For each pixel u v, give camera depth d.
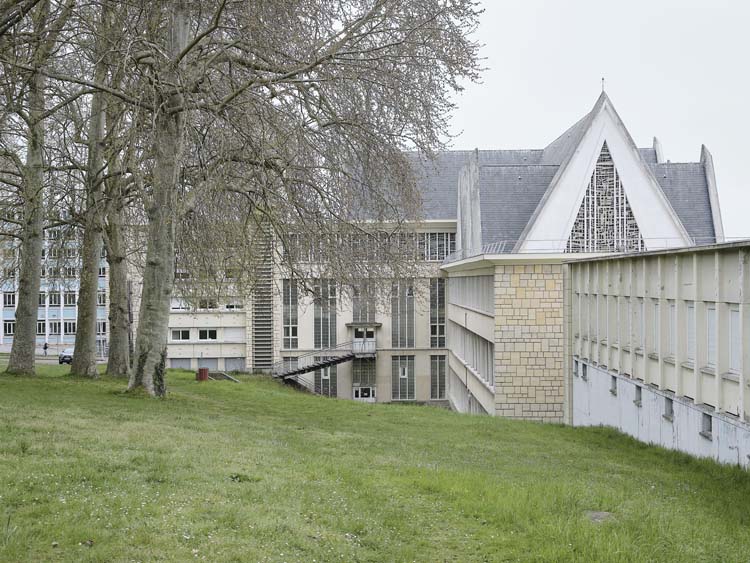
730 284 14.08
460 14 18.36
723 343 14.36
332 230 19.61
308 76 17.67
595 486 11.38
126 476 8.63
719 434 14.47
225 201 18.64
